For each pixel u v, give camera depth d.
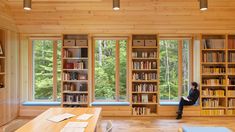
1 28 5.37
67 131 2.48
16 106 6.19
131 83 6.34
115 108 6.33
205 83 6.34
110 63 6.80
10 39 5.82
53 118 3.02
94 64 6.77
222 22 5.95
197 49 6.44
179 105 6.14
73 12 5.68
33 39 6.74
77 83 6.50
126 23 6.00
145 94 6.45
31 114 6.34
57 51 6.81
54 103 6.40
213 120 5.89
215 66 6.48
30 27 6.15
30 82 6.79
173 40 6.82
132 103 6.33
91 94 6.65
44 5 5.41
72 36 6.54
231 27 6.08
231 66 6.45
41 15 5.79
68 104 6.30
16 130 2.68
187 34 6.46
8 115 5.71
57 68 6.82
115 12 5.65
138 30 6.21
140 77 6.39
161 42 6.81
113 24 6.04
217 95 6.30
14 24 5.99
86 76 6.41
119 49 6.79
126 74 6.79
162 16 5.77
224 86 6.36
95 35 6.51
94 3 5.32
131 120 5.90
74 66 6.38
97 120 2.97
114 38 6.65
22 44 6.44
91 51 6.62
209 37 6.52
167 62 6.84
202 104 6.33
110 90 6.80
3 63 5.61
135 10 5.55
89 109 3.62
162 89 6.80
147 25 6.05
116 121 5.80
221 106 6.37
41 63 6.84
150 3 5.27
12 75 5.95
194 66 6.65
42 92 6.83
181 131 3.63
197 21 5.93
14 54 6.05
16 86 6.18
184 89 6.83
